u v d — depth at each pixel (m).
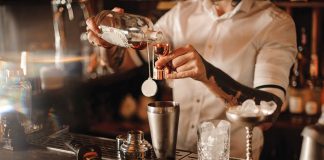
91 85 3.29
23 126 1.77
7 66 1.82
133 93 3.69
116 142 1.68
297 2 2.93
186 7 2.38
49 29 3.43
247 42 2.18
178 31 2.35
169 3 3.04
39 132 1.83
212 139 1.44
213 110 2.22
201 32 2.29
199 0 2.36
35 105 2.09
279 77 1.96
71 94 3.12
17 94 1.79
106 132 3.46
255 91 1.78
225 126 1.46
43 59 2.93
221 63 2.22
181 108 2.30
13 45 3.46
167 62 1.65
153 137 1.52
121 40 1.72
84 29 3.23
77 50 3.24
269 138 3.12
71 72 3.12
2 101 1.77
